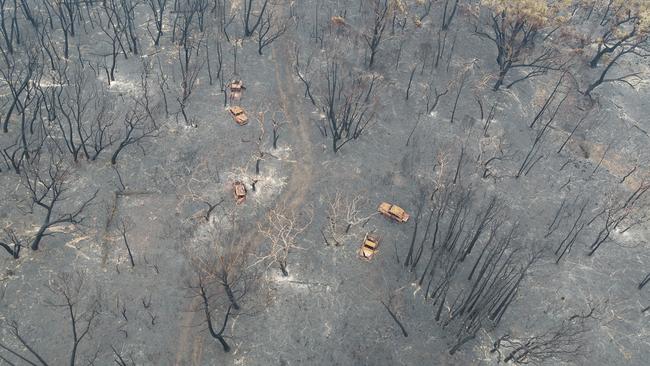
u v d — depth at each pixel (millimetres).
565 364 61531
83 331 58250
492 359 61344
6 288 60344
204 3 98188
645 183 80312
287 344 60281
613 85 95500
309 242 68812
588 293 68062
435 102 84250
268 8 100750
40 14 91750
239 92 84500
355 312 63438
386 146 81000
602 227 74812
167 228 67750
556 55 93375
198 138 78312
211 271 57500
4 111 77000
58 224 66188
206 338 59469
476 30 95438
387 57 93812
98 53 88500
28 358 56125
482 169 79438
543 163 82000
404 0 104500
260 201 72312
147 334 59062
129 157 74562
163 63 88312
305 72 89688
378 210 72688
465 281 67438
